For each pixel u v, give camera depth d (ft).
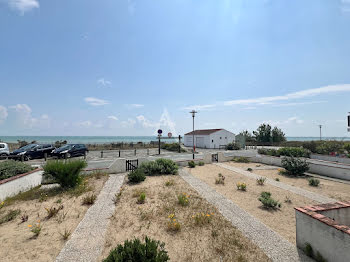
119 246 11.28
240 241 15.06
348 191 29.50
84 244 14.29
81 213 19.99
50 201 23.39
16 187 25.82
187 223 18.04
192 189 29.71
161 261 10.67
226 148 110.42
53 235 15.52
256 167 49.19
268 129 155.53
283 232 17.03
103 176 37.04
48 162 28.68
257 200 25.40
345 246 10.54
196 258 12.84
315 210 13.87
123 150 98.37
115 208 21.47
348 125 47.26
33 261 12.25
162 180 34.96
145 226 17.34
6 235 15.39
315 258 12.66
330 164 40.65
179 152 89.04
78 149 67.56
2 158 61.67
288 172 41.78
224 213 20.74
